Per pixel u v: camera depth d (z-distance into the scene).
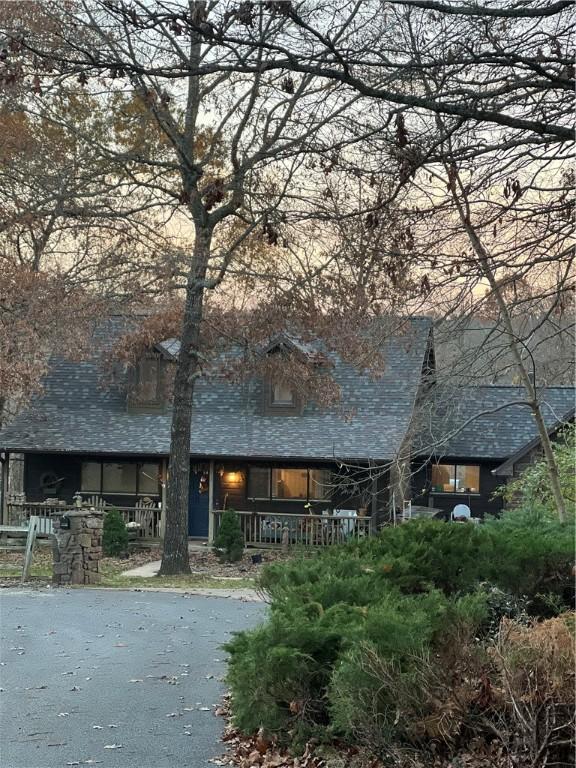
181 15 6.41
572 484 17.89
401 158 7.44
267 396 31.55
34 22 16.34
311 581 9.35
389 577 9.67
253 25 6.70
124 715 8.97
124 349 28.72
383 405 30.86
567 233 7.81
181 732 8.39
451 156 7.32
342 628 7.62
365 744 7.01
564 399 32.06
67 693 9.84
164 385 32.06
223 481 31.22
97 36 14.25
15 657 11.65
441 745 6.77
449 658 6.95
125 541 27.67
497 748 6.59
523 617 9.29
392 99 6.66
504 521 12.36
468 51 6.87
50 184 24.44
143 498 31.48
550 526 11.84
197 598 17.70
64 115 24.91
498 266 7.73
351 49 6.92
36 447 30.25
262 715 7.68
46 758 7.61
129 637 13.13
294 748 7.50
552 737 6.26
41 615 15.05
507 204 8.04
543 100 7.27
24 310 26.20
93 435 31.06
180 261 24.80
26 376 27.77
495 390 33.00
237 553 26.84
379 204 7.68
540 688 6.25
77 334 27.42
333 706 7.16
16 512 29.56
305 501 30.62
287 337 27.55
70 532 20.38
